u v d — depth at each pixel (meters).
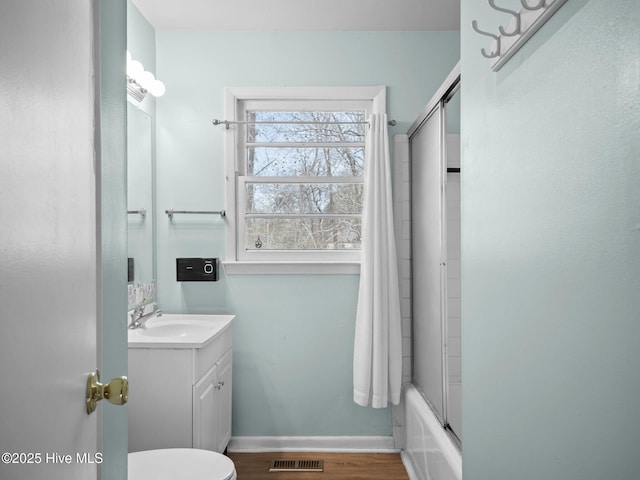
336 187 2.92
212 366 2.31
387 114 2.86
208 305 2.83
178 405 2.03
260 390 2.84
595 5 0.72
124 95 1.05
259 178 2.89
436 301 2.21
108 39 0.96
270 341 2.85
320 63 2.84
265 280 2.85
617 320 0.67
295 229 2.91
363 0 2.49
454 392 2.59
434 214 2.24
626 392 0.65
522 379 0.99
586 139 0.74
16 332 0.50
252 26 2.78
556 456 0.84
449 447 1.83
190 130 2.84
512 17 1.03
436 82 2.86
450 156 2.67
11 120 0.48
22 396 0.51
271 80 2.84
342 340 2.86
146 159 2.66
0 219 0.46
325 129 2.91
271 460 2.69
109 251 0.96
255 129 2.90
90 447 0.75
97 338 0.82
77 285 0.69
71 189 0.67
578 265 0.77
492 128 1.17
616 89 0.67
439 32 2.86
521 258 1.00
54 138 0.60
